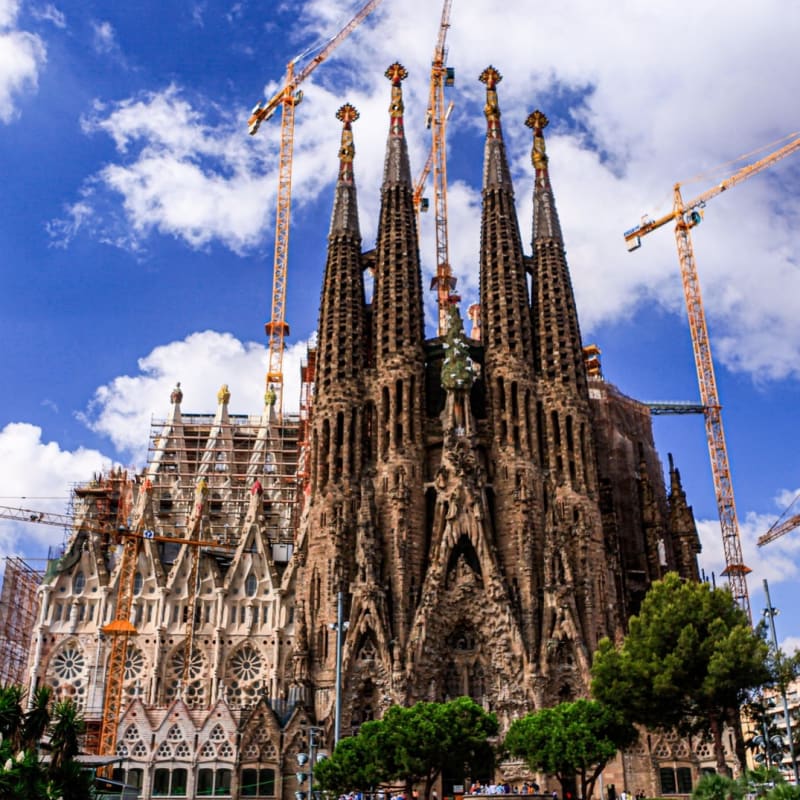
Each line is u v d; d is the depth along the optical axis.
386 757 61.97
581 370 111.56
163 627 120.31
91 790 41.53
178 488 151.00
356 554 100.00
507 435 105.94
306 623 99.06
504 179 120.38
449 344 109.12
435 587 96.62
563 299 113.94
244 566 124.44
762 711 67.62
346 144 125.56
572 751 63.16
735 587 141.50
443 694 95.00
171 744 92.75
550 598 96.12
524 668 92.81
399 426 106.94
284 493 155.88
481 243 118.88
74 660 119.12
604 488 113.69
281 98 176.75
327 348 112.19
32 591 136.25
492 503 104.75
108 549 131.62
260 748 91.75
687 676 66.69
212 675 118.19
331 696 93.38
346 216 119.81
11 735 37.03
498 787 66.88
